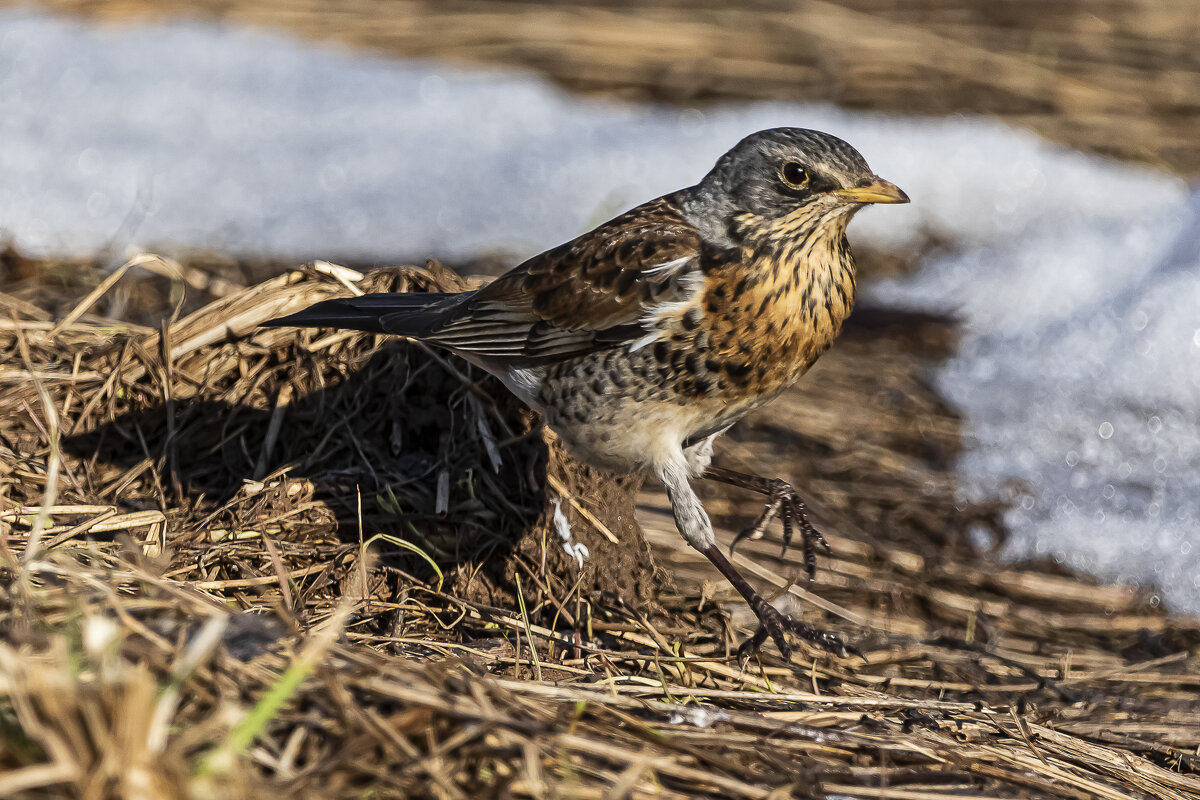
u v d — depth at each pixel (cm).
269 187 1695
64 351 1052
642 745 667
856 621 1027
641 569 957
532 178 1780
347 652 664
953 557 1144
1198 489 1239
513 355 899
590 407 878
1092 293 1565
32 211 1566
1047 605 1095
